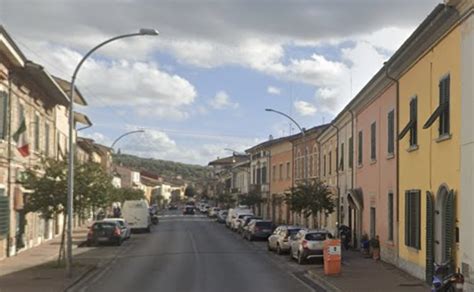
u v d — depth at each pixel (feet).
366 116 100.01
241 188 300.81
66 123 144.97
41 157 86.79
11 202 93.25
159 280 69.15
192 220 280.92
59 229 143.95
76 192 77.97
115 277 72.54
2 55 84.17
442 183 59.16
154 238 151.74
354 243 109.40
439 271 50.44
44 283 64.75
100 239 124.67
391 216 82.84
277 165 210.79
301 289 62.44
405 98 74.79
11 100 91.45
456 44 55.36
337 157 128.16
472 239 50.39
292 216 183.42
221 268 83.05
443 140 58.90
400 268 76.79
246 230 149.59
